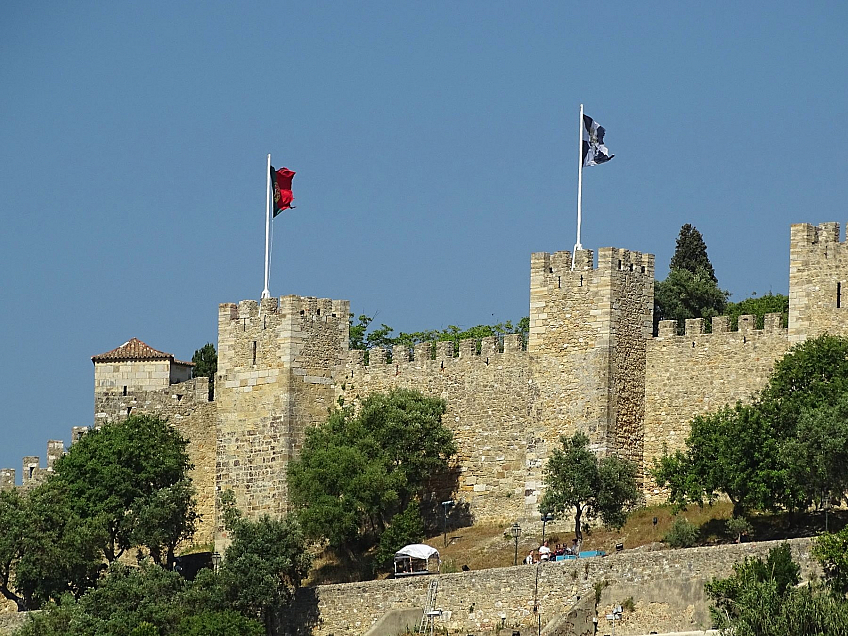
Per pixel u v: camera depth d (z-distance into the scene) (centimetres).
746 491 12775
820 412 12438
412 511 14350
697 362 14250
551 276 14600
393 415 14750
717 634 11212
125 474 15112
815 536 12100
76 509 15012
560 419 14425
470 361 14962
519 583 12512
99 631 13138
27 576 14350
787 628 10769
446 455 14900
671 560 12006
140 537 14762
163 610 13200
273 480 15138
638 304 14512
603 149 14675
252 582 13262
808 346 13338
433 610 12775
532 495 14462
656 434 14375
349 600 13175
